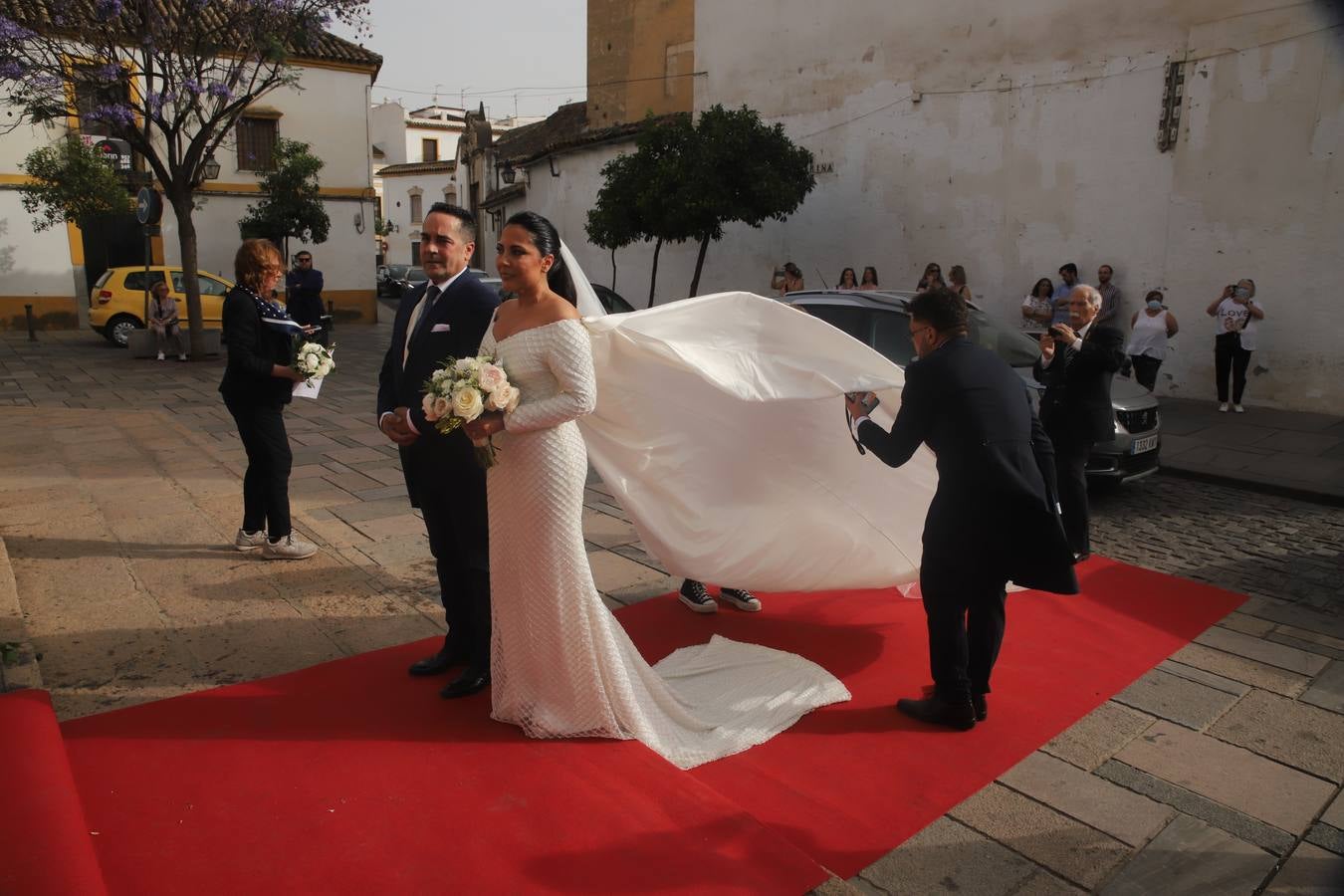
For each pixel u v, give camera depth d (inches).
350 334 848.9
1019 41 485.4
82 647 150.2
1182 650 167.8
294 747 119.3
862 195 581.3
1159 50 430.0
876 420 161.3
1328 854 109.3
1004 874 104.2
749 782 120.1
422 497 137.3
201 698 133.0
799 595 189.2
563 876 94.1
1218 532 248.5
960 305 133.3
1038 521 126.1
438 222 133.0
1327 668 161.2
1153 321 399.9
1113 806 117.7
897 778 122.3
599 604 121.7
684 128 574.2
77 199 698.2
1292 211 396.8
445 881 92.9
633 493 153.9
